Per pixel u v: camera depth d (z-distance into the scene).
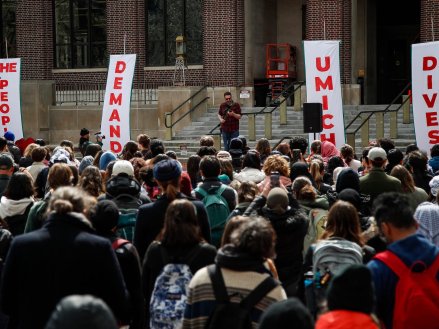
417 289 10.81
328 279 13.04
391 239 11.35
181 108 59.34
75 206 12.23
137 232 15.66
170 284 12.78
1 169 22.50
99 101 65.06
